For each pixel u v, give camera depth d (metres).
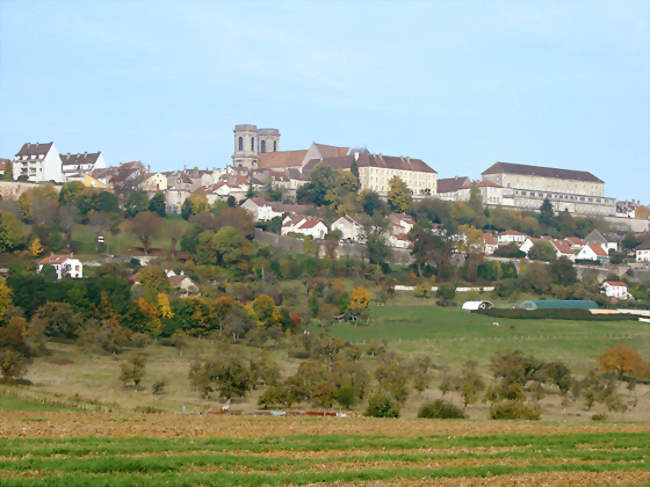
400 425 95.25
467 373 162.00
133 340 197.12
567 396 161.00
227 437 81.19
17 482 59.03
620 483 65.62
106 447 72.44
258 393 151.12
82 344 187.25
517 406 121.88
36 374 157.12
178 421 91.94
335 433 86.50
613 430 94.62
